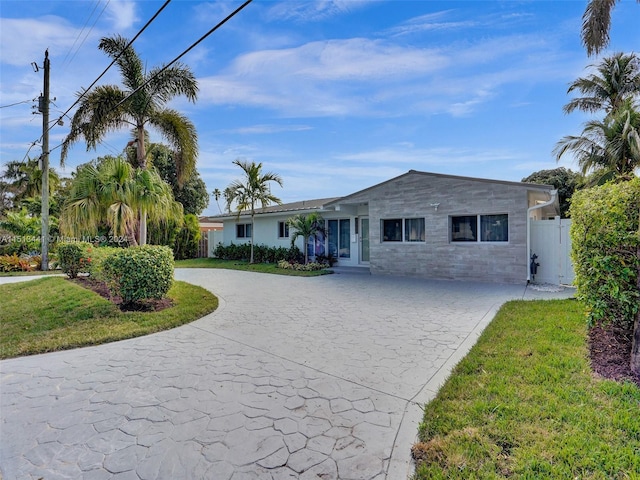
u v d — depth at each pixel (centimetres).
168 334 563
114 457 253
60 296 839
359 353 460
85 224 940
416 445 256
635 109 1309
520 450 239
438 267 1141
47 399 344
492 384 340
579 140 1449
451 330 554
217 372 404
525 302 724
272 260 1781
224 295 901
